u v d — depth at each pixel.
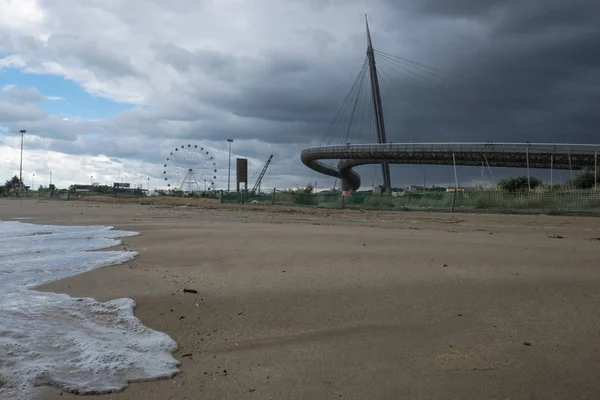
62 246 9.69
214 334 4.16
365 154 86.44
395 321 4.46
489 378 3.19
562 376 3.21
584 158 61.28
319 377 3.25
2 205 35.03
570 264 7.07
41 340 3.88
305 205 34.22
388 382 3.15
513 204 24.92
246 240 10.17
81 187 107.62
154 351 3.72
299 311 4.80
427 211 26.64
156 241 10.30
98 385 3.10
